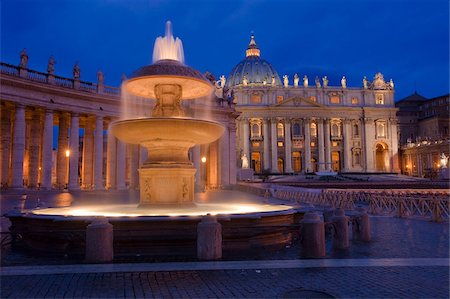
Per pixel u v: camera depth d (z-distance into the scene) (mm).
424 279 7855
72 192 36938
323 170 104062
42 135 46281
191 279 7820
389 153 109062
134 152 43594
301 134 108438
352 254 10320
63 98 38156
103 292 6996
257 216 10586
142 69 13281
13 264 9133
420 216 18875
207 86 14039
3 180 37250
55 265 8977
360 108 109438
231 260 9469
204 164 52719
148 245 9938
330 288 7234
